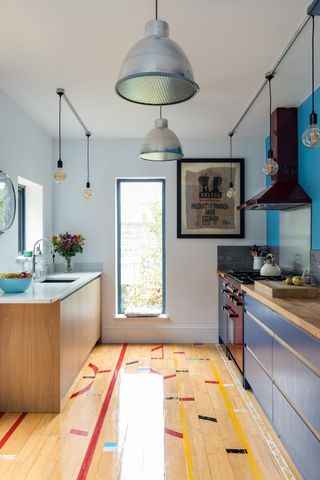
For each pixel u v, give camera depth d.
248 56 2.61
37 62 2.70
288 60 2.67
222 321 4.48
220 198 4.75
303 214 3.59
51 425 2.65
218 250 4.77
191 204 4.75
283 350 2.21
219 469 2.14
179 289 4.77
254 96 3.33
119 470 2.13
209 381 3.47
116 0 2.01
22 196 4.27
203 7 2.07
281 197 3.46
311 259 3.38
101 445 2.39
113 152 4.76
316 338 1.72
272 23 2.22
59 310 2.84
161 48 1.35
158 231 4.94
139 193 4.91
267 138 4.62
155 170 4.75
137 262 4.96
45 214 4.42
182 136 4.61
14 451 2.33
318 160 3.24
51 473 2.11
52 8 2.08
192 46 2.48
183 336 4.77
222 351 4.39
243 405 2.97
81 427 2.62
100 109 3.66
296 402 1.98
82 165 4.75
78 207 4.76
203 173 4.74
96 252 4.76
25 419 2.73
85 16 2.15
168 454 2.29
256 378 2.86
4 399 2.85
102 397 3.11
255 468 2.16
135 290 4.95
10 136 3.38
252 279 3.57
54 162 4.73
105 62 2.70
